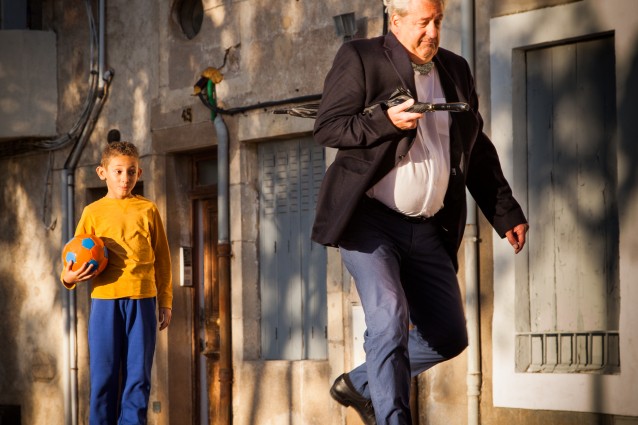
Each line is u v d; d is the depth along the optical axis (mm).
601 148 10039
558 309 10273
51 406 15945
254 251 13391
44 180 16109
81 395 15555
